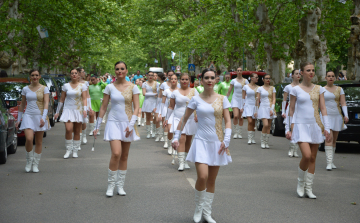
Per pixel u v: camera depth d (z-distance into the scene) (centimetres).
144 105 1480
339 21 2888
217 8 3394
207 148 531
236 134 1505
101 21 3033
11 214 571
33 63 2773
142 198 659
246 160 1033
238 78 1483
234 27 2888
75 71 1044
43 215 567
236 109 866
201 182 527
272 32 2764
